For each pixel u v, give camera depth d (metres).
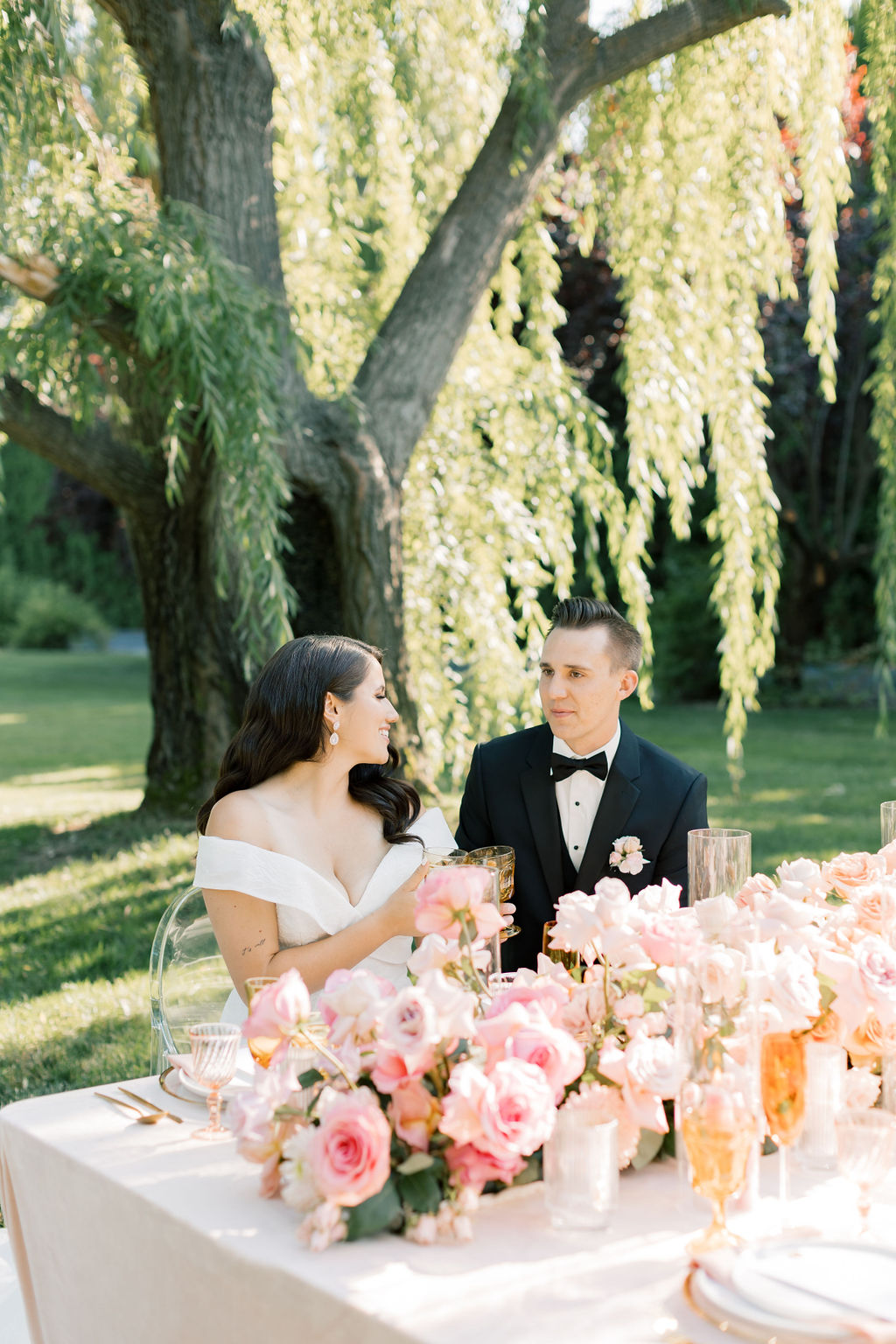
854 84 6.84
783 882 1.89
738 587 5.93
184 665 7.57
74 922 5.64
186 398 5.43
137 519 7.41
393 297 7.30
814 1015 1.57
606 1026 1.57
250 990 1.62
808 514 16.20
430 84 6.22
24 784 10.06
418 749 6.41
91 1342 1.64
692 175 5.96
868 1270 1.27
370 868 2.58
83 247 4.81
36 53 4.27
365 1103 1.33
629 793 2.62
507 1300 1.26
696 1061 1.33
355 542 6.12
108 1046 4.11
